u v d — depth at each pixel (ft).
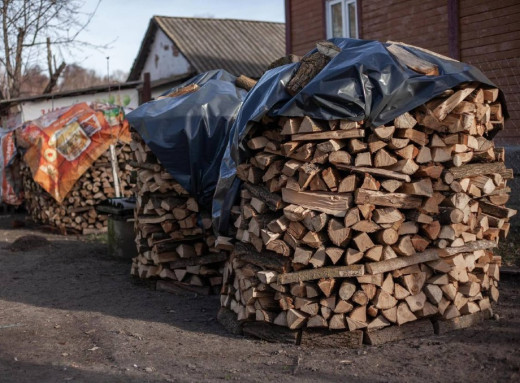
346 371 15.40
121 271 28.86
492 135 19.67
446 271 17.70
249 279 18.30
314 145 16.88
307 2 47.67
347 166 16.69
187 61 84.12
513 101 32.91
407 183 16.99
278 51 88.43
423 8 38.06
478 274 19.02
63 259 31.99
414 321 17.81
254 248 18.54
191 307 22.43
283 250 17.22
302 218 16.87
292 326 17.37
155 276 25.23
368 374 15.15
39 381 15.61
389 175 16.70
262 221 17.89
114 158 39.68
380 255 16.90
